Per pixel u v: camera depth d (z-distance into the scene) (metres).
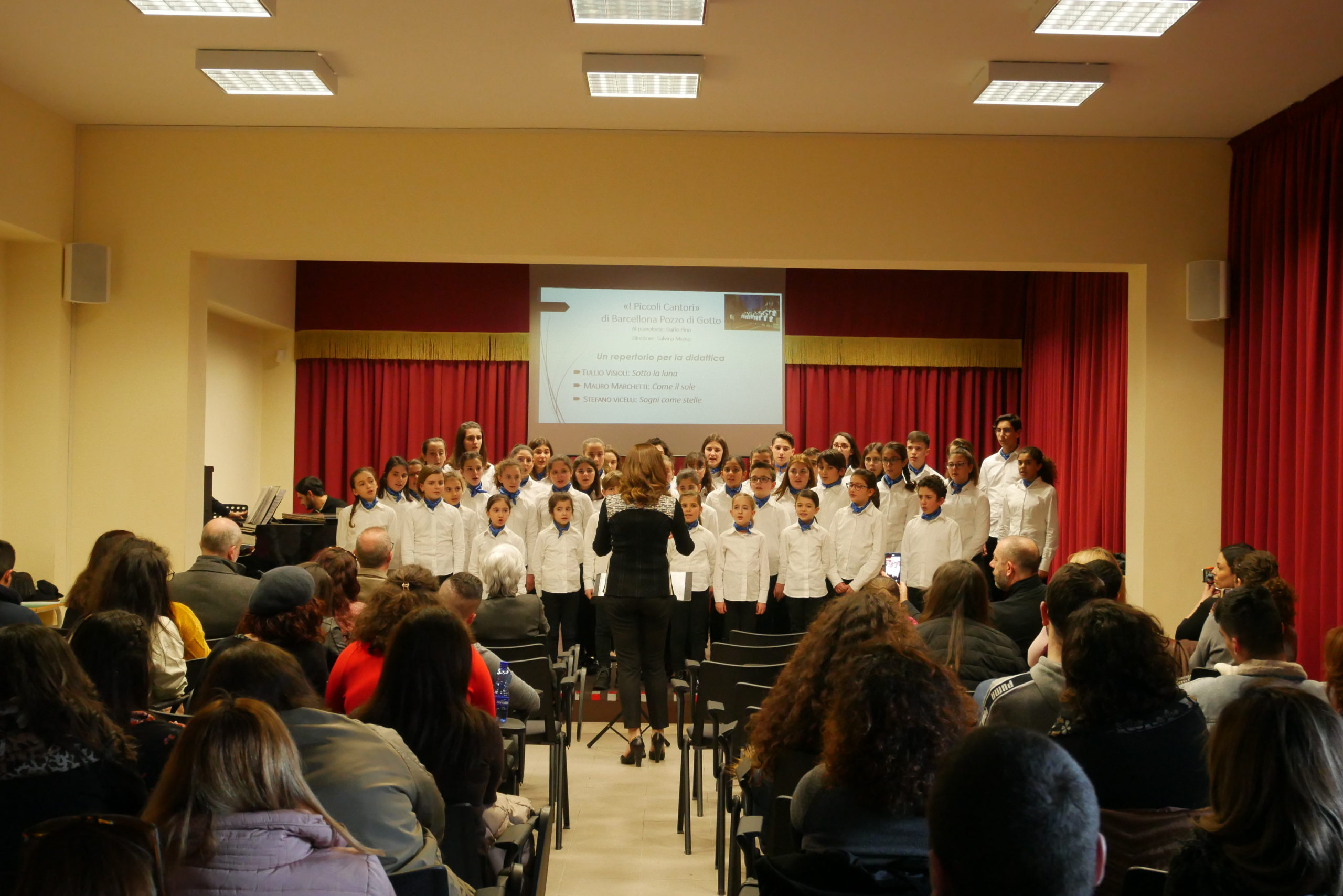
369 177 5.84
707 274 10.03
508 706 3.28
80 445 5.75
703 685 3.70
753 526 6.36
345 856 1.42
